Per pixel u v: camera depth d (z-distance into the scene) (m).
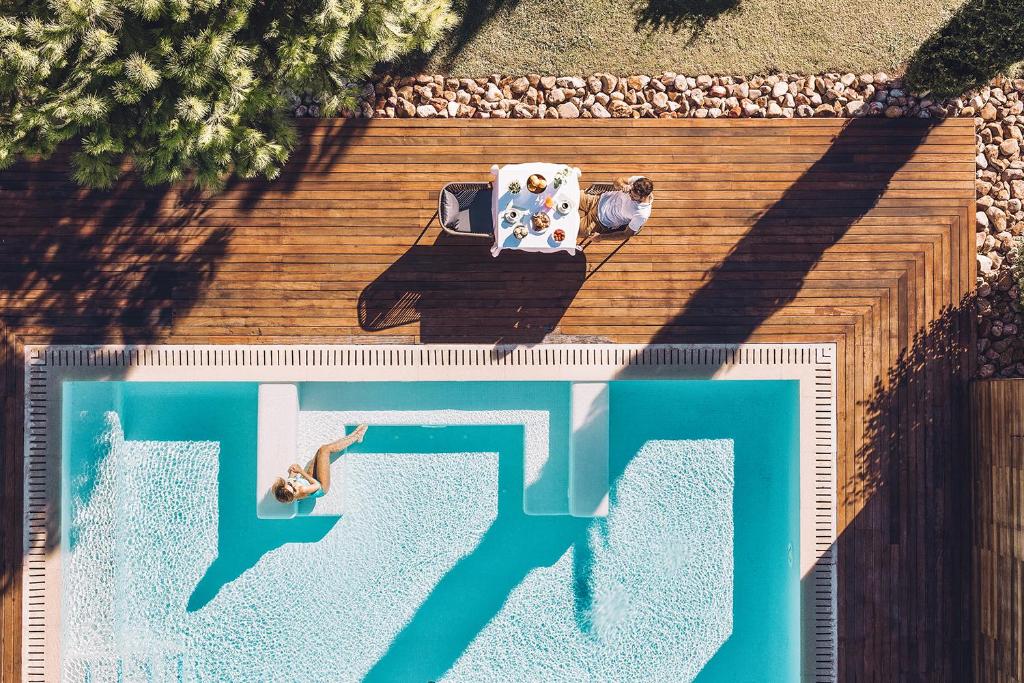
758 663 9.93
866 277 9.52
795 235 9.52
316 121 9.40
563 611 9.90
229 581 9.75
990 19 8.89
